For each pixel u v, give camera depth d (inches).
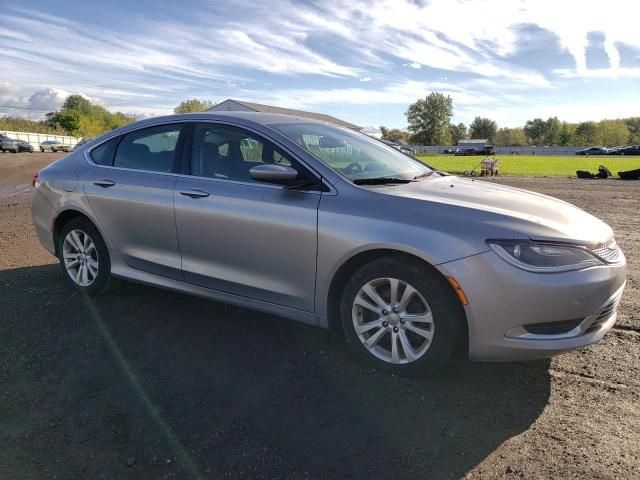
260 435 98.3
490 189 140.3
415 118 4768.7
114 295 174.7
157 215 151.6
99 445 95.0
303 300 129.4
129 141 167.9
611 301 112.7
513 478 86.4
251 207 133.2
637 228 321.4
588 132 4682.6
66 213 177.6
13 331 144.6
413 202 118.0
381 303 119.4
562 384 117.5
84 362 126.8
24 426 100.7
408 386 116.0
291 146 135.0
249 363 127.1
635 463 89.7
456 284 107.8
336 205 122.3
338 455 92.5
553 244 106.7
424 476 87.1
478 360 111.4
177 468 88.9
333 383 117.5
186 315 157.5
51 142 2018.9
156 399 110.6
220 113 154.3
